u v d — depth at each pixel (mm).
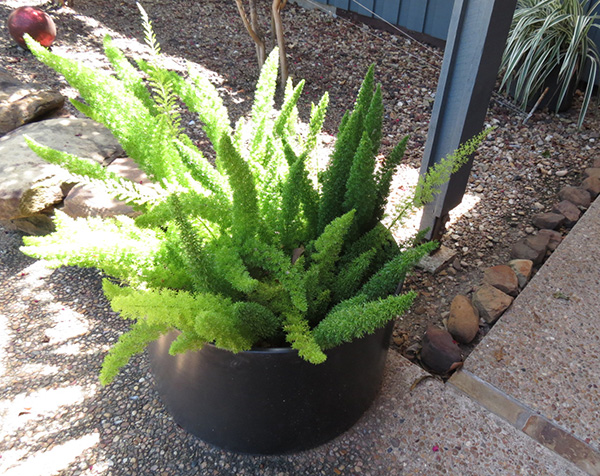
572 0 2945
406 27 3785
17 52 3111
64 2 3770
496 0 1366
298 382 1088
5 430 1328
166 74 1024
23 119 2312
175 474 1234
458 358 1504
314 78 3273
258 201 1059
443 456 1271
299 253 1130
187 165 1016
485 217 2203
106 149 2043
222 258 940
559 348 1538
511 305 1692
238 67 3314
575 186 2379
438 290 1827
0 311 1686
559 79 2822
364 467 1251
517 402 1393
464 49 1480
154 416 1369
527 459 1263
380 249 1174
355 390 1222
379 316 893
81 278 1830
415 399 1406
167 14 3902
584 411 1365
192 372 1115
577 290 1737
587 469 1241
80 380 1464
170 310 837
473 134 1654
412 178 2404
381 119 1181
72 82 1006
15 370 1491
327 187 1151
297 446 1247
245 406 1126
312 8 4184
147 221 940
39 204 1834
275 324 1006
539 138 2754
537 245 1955
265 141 1221
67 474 1229
